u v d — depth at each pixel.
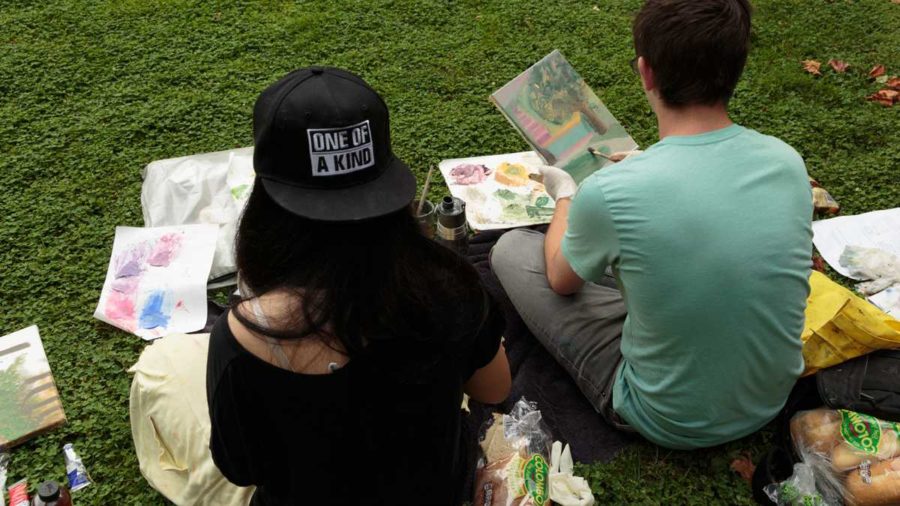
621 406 2.39
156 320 2.99
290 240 1.25
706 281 1.96
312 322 1.24
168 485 2.37
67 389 2.76
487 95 4.30
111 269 3.17
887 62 4.66
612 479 2.47
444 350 1.41
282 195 1.25
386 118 1.35
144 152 3.83
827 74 4.56
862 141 4.05
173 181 3.57
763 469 2.40
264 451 1.52
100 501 2.41
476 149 3.91
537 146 3.12
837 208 3.58
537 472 2.24
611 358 2.48
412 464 1.56
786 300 2.02
